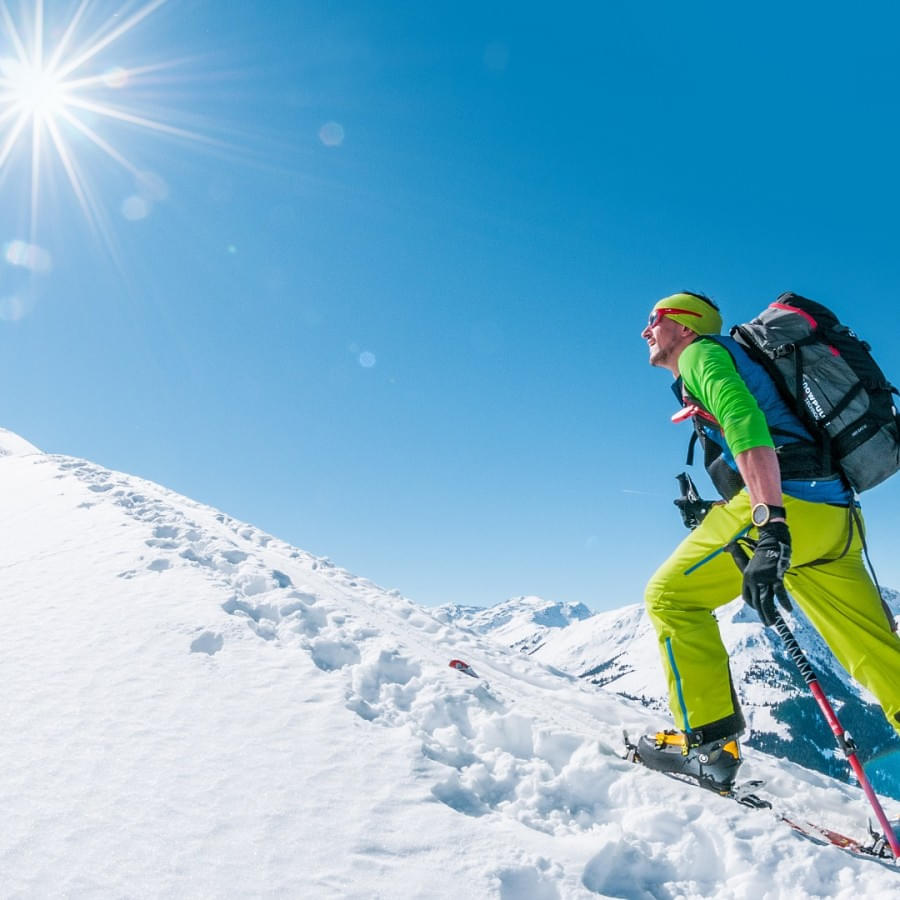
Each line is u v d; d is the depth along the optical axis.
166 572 5.25
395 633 5.43
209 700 3.19
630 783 2.88
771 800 3.68
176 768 2.60
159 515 7.82
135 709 3.08
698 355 2.89
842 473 2.89
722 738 3.09
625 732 3.61
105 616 4.29
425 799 2.50
